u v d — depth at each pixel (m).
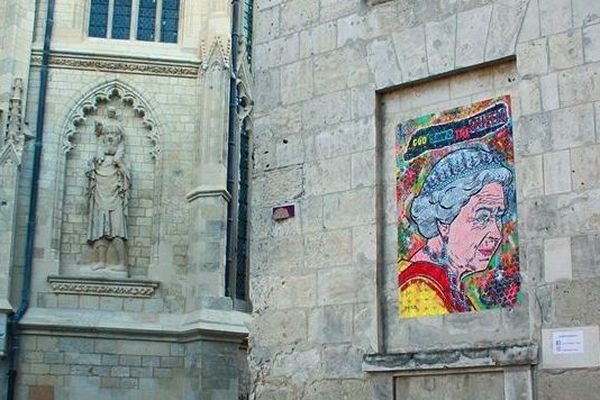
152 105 29.44
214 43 29.45
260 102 13.63
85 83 29.38
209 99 29.09
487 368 10.66
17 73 28.59
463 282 11.26
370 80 12.52
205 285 27.58
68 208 28.66
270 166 13.30
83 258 28.30
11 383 26.22
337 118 12.75
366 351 11.77
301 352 12.37
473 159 11.45
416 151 12.05
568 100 10.62
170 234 28.52
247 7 32.03
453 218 11.50
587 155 10.36
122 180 28.61
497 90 11.40
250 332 12.96
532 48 11.02
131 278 28.02
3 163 27.73
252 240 13.27
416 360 11.19
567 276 10.25
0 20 29.22
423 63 12.03
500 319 10.82
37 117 28.78
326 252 12.44
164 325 27.50
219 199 28.25
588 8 10.63
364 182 12.28
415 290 11.70
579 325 10.06
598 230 10.12
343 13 12.99
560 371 10.09
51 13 29.66
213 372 26.89
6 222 27.30
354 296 12.02
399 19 12.38
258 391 12.66
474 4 11.63
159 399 27.16
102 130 29.11
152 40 30.28
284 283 12.76
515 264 10.82
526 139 10.88
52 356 26.81
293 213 12.88
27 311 27.08
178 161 29.12
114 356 27.19
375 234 12.03
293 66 13.38
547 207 10.57
